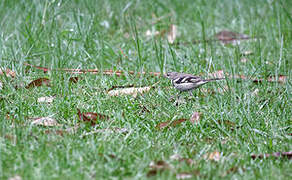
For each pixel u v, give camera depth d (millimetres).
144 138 8539
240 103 10156
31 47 12492
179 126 9211
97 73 12070
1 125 8578
